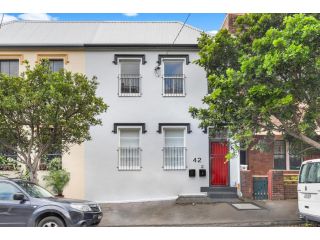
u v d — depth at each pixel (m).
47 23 22.19
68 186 18.45
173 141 19.08
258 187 17.77
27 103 13.21
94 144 18.70
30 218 10.41
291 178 18.02
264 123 13.38
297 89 11.17
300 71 11.01
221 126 14.28
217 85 12.09
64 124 13.64
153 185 18.66
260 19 13.93
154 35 20.23
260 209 15.49
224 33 14.27
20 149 14.70
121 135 19.00
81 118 14.02
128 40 19.42
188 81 19.00
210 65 14.44
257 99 11.02
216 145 19.00
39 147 14.27
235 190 18.33
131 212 15.58
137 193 18.62
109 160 18.69
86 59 18.95
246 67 11.27
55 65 19.03
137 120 18.88
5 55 18.84
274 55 10.52
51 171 17.92
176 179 18.72
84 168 18.59
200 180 18.73
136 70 19.20
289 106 11.18
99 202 18.12
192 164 18.80
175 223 13.48
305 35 10.37
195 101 18.94
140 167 18.70
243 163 19.66
